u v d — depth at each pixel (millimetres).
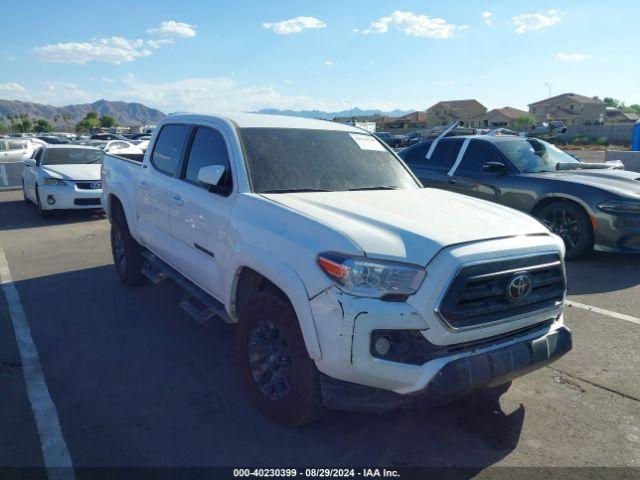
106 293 6082
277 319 3191
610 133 55688
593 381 4082
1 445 3199
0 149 19203
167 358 4398
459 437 3342
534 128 32250
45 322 5191
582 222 7180
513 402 3775
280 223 3289
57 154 12297
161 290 6172
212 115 4551
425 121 103625
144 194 5301
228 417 3508
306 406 3098
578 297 5957
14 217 11844
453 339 2850
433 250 2852
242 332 3551
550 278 3252
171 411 3580
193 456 3104
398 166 4727
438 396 2791
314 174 4105
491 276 2916
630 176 7750
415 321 2787
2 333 4926
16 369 4195
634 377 4145
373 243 2865
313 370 3057
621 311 5520
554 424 3506
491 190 8008
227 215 3768
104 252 8180
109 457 3086
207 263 4094
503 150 8141
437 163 8836
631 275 6781
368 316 2738
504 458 3145
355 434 3348
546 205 7543
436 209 3525
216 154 4254
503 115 96750
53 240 9172
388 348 2818
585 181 7312
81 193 11133
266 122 4441
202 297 4227
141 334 4898
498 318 2998
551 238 3332
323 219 3127
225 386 3928
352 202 3559
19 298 5918
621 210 6883
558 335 3316
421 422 3498
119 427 3391
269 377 3473
